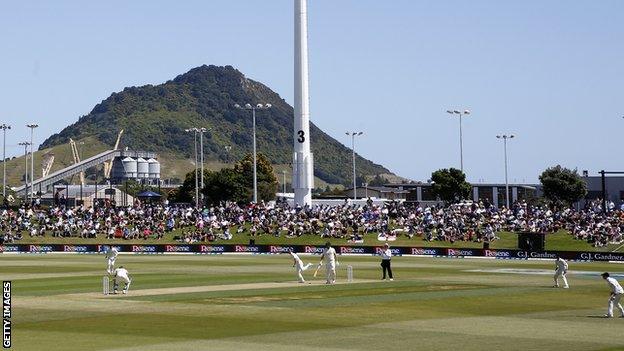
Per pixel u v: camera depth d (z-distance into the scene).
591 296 54.81
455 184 185.62
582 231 118.06
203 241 130.38
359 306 48.09
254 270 81.69
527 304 49.88
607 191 192.12
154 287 60.91
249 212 141.25
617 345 34.00
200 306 47.66
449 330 38.38
